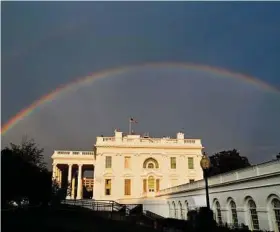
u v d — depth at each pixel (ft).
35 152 136.26
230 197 106.63
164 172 268.00
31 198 123.54
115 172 264.93
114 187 261.24
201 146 276.00
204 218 63.10
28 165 115.55
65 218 97.30
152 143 274.77
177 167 270.67
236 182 101.50
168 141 278.67
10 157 105.91
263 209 86.02
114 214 114.52
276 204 81.97
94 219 100.01
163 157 271.90
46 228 82.02
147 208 192.95
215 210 119.75
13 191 105.40
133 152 271.28
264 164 85.81
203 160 72.38
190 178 268.82
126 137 277.85
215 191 119.34
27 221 84.38
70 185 292.61
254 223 92.68
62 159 299.17
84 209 128.26
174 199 173.99
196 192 138.72
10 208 103.50
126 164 269.64
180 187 164.35
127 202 221.05
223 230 88.69
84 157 301.02
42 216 95.61
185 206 154.71
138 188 262.26
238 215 100.48
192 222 65.51
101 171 264.52
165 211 189.67
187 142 280.31
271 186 82.74
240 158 287.48
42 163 135.85
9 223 78.28
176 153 274.16
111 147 270.46
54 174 292.81
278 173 78.74
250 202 95.25
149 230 89.51
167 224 92.89
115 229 89.81
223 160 288.51
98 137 275.18
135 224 97.96
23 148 132.57
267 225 83.97
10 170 102.32
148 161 272.72
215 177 120.16
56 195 146.20
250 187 93.30
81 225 91.15
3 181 100.32
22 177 107.86
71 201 166.20
